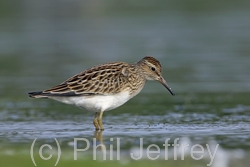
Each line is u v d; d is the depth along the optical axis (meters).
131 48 31.06
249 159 11.37
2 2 42.62
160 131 14.48
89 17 40.41
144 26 37.91
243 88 21.61
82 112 17.77
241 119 16.05
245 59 27.88
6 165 10.55
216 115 16.75
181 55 29.05
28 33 36.03
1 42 33.59
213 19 39.97
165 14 41.59
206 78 23.80
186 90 21.47
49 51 30.89
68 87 14.78
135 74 15.52
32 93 14.61
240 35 34.75
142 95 20.70
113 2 44.84
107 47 31.53
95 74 15.05
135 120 16.23
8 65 27.41
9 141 13.45
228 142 13.05
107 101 15.05
